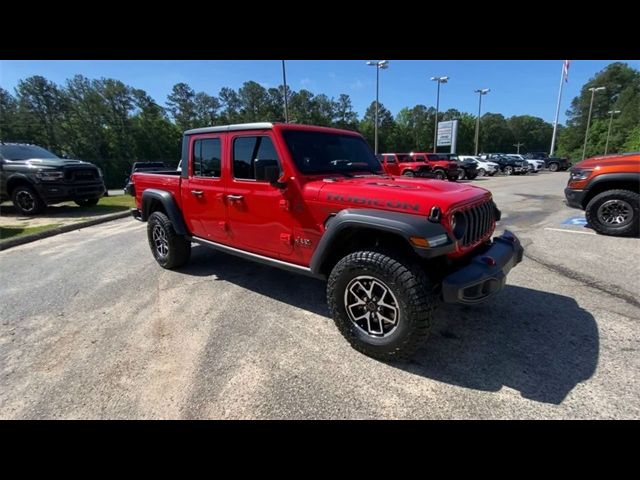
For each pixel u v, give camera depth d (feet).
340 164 11.47
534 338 9.56
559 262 15.85
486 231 9.95
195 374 8.25
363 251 8.63
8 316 11.46
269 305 12.02
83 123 161.58
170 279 14.73
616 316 10.71
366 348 8.71
